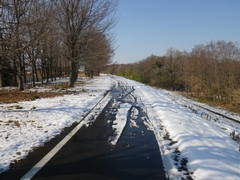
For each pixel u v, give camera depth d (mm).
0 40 8227
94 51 22641
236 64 23141
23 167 4258
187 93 30844
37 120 8086
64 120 8289
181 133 6438
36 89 20797
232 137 6891
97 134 6648
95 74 72438
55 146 5504
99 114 9781
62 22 21109
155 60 48375
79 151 5188
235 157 4906
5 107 10453
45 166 4316
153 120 8734
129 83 36062
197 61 29062
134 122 8344
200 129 7266
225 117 14164
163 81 40094
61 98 14344
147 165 4441
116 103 13234
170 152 5168
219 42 26203
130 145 5676
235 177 3838
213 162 4422
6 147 5230
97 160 4668
